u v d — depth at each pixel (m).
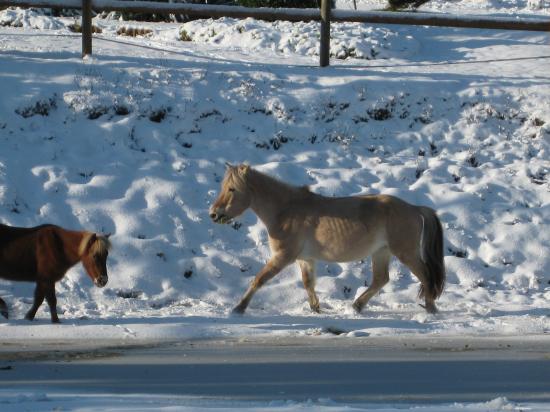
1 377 9.41
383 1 42.75
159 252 16.25
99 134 18.83
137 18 31.41
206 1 30.77
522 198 18.52
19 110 18.95
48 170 17.59
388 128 20.55
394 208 14.40
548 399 8.41
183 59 22.41
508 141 20.36
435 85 21.59
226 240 16.98
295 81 21.36
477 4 40.91
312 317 13.94
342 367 10.10
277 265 14.40
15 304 14.16
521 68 23.61
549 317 13.89
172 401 7.75
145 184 17.72
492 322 13.44
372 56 24.39
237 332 12.52
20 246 12.87
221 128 19.84
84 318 13.43
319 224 14.38
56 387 8.80
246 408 7.21
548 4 40.09
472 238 17.48
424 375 9.64
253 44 25.05
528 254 17.22
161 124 19.53
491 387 9.00
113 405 7.33
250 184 14.45
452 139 20.41
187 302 15.31
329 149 19.77
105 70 20.78
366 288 15.90
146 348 11.38
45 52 21.86
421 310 14.79
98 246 12.59
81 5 21.48
